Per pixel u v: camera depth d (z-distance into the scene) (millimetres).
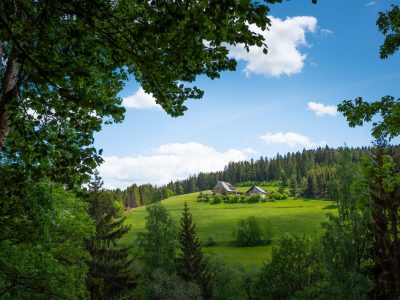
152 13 3594
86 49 4855
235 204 175750
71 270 15953
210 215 141375
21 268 11109
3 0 3852
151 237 56125
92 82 5035
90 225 18438
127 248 34719
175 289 42031
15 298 10414
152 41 4141
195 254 48094
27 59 4223
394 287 19672
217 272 53219
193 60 4367
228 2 3162
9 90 4598
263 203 173000
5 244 10477
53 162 4719
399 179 8312
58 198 13680
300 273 41156
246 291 51281
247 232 94688
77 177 4688
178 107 5648
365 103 7789
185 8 3309
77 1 4121
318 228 104312
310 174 193750
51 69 4258
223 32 3352
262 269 44250
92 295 28031
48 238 10656
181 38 3824
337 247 28141
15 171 4668
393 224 11352
